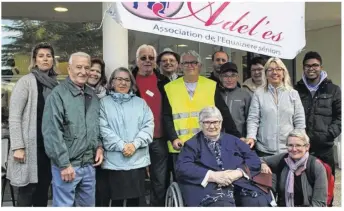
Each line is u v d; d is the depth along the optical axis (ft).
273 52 9.62
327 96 11.86
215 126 10.03
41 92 10.23
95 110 10.10
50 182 10.77
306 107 12.10
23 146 9.91
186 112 11.39
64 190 9.64
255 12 9.45
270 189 10.19
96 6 16.33
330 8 17.30
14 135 9.83
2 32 18.29
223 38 9.40
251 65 13.99
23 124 9.98
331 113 11.86
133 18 9.04
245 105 12.09
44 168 10.52
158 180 11.78
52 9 16.87
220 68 12.51
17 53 18.42
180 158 10.07
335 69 21.68
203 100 11.44
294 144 10.12
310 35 22.95
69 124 9.52
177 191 9.75
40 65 10.41
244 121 12.05
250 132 11.46
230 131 11.45
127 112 10.40
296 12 9.63
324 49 22.29
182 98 11.44
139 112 10.56
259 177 10.00
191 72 11.46
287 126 11.31
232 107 11.96
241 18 9.43
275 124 11.31
